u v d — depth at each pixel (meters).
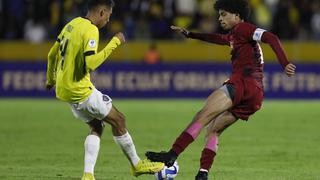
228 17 26.22
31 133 47.47
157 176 28.00
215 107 25.25
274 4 84.38
